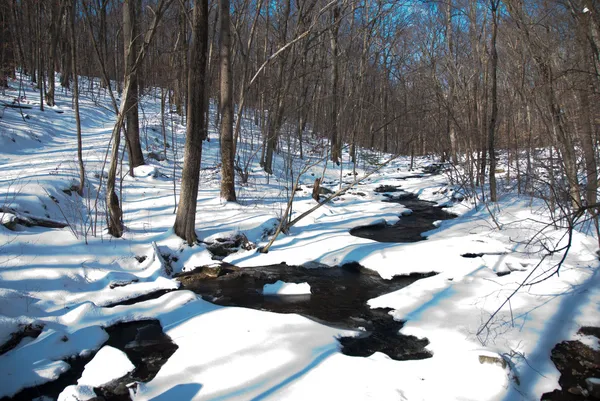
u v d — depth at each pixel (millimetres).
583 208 4629
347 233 10875
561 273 7285
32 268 6879
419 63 20781
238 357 5012
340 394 4223
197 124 8844
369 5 20359
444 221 12812
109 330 6039
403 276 8320
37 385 4762
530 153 11484
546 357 5066
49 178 10125
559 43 8148
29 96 22109
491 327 5668
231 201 12109
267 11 19641
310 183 18703
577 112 7598
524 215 11258
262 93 18281
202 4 8195
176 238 9008
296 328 5770
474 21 14766
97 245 8148
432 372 4625
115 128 8445
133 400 4316
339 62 21984
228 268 8664
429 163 28125
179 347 5391
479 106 15094
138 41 14508
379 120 23859
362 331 5984
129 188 12203
